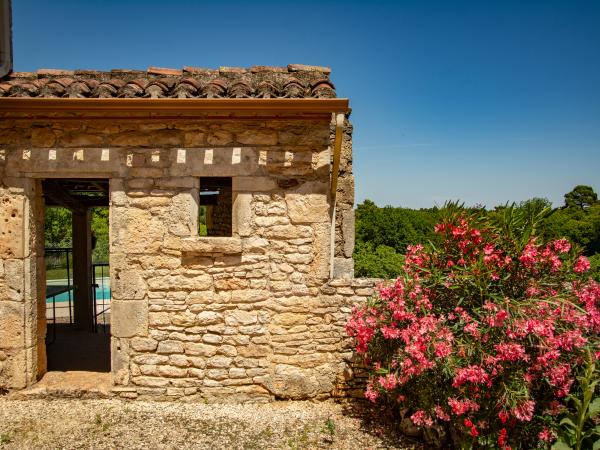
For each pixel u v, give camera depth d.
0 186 4.40
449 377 3.48
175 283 4.45
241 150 4.44
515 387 3.31
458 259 4.07
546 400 3.56
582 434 3.17
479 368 3.31
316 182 4.47
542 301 3.53
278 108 4.07
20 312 4.43
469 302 3.86
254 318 4.49
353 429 4.04
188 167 4.42
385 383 3.67
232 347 4.49
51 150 4.38
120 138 4.41
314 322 4.52
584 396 3.19
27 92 4.25
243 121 4.42
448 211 4.14
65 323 8.12
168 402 4.50
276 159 4.45
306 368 4.53
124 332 4.46
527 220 4.02
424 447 3.74
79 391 4.50
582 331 3.63
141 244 4.44
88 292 7.47
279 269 4.48
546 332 3.23
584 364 3.54
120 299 4.45
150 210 4.43
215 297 4.47
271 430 3.99
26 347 4.50
